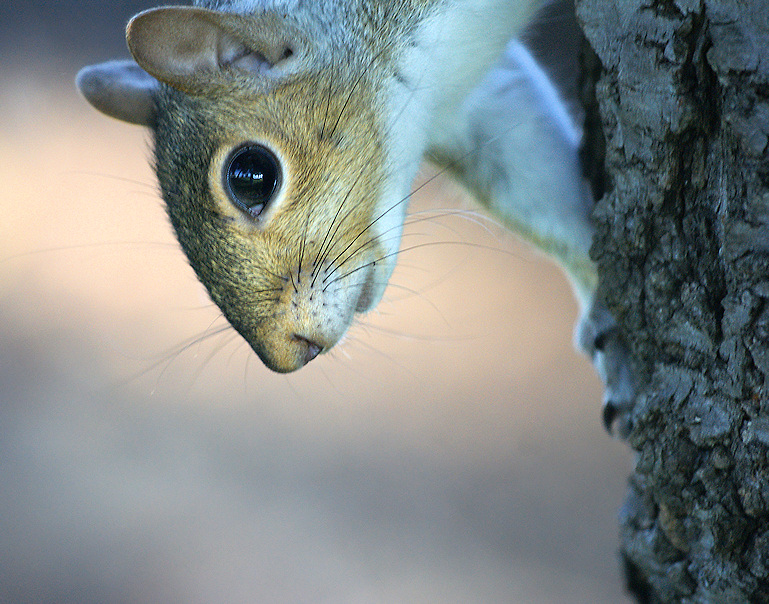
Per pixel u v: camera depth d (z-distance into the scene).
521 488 1.08
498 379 1.26
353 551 1.03
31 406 1.27
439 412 1.22
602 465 1.11
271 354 0.91
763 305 0.87
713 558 0.88
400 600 1.01
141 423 1.24
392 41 0.91
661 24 0.88
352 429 1.20
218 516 1.08
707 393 0.88
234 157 0.90
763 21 0.87
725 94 0.87
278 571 1.02
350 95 0.91
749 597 0.88
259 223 0.90
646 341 0.89
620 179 0.89
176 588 1.02
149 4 2.16
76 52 2.13
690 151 0.88
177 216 0.91
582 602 1.00
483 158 0.93
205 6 0.92
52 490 1.12
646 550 0.89
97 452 1.19
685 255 0.88
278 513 1.08
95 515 1.09
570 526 1.03
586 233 0.93
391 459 1.15
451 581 1.01
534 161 0.93
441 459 1.14
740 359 0.88
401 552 1.03
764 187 0.87
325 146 0.90
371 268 0.91
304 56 0.90
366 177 0.91
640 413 0.89
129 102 0.92
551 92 0.94
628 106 0.88
